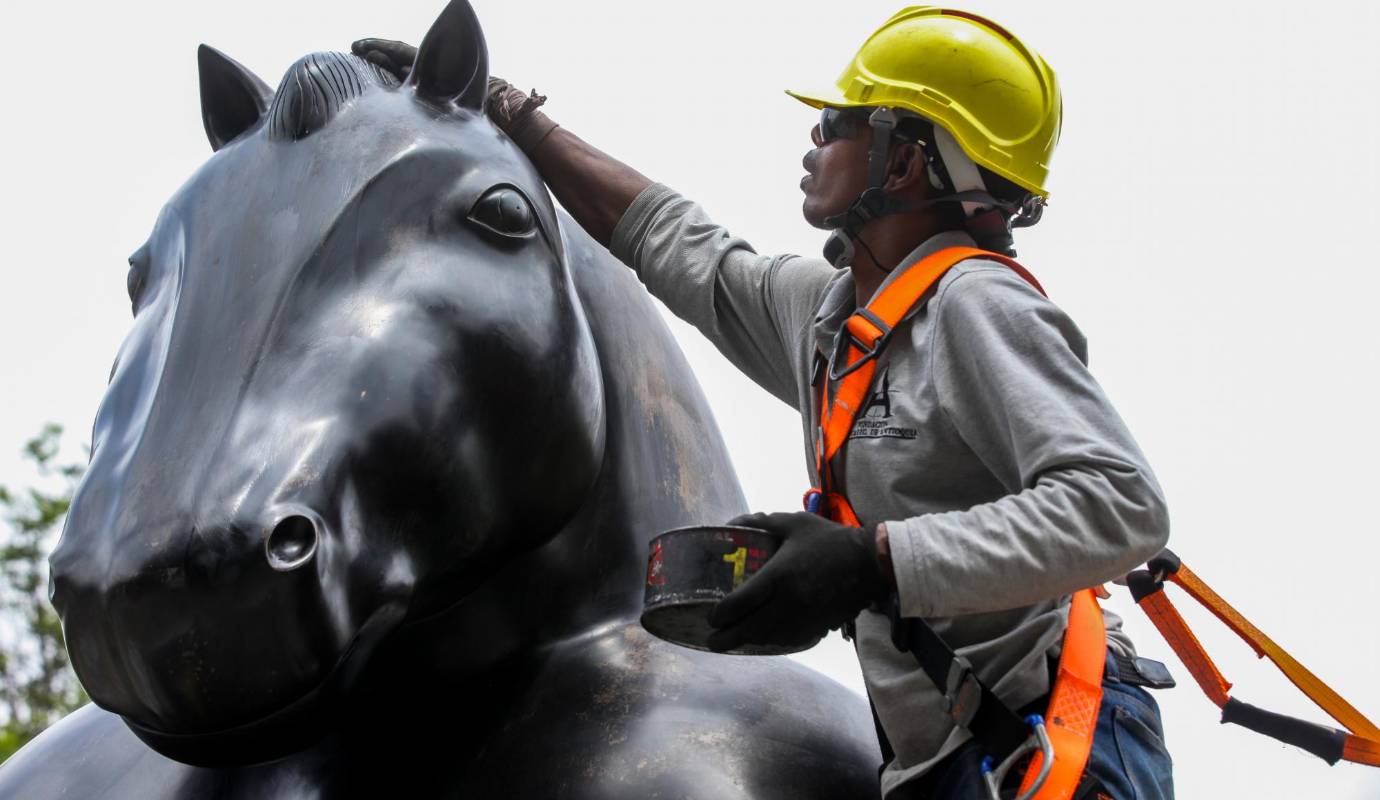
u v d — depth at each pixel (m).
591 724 2.65
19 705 8.76
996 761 2.32
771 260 2.95
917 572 2.18
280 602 2.12
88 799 2.83
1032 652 2.38
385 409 2.30
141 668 2.12
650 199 3.07
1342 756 2.71
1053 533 2.19
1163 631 2.77
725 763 2.56
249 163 2.54
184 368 2.31
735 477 3.15
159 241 2.59
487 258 2.50
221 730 2.19
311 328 2.32
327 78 2.59
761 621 2.21
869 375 2.48
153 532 2.12
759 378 2.98
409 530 2.35
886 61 2.76
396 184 2.47
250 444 2.20
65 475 9.15
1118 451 2.25
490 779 2.62
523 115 3.12
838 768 2.64
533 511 2.60
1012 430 2.30
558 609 2.79
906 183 2.69
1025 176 2.74
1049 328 2.37
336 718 2.41
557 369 2.54
